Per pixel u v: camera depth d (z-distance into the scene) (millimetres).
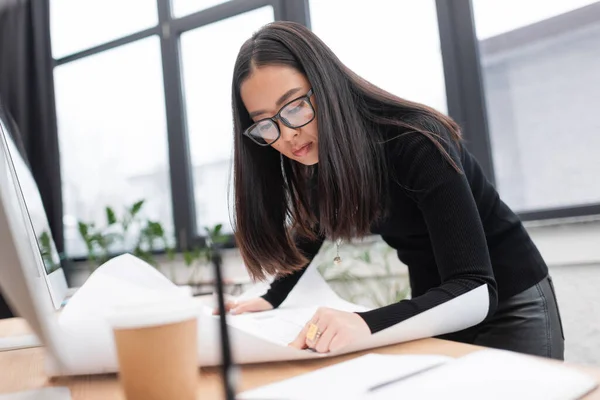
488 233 1025
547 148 2123
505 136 2213
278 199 1126
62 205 3225
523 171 2174
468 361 512
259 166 1099
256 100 955
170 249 2859
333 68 945
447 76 2316
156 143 3180
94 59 3381
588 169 2037
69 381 594
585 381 441
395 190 966
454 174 849
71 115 3428
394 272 2303
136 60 3254
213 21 2977
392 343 685
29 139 3252
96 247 3125
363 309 940
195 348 436
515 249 1026
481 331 1018
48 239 849
